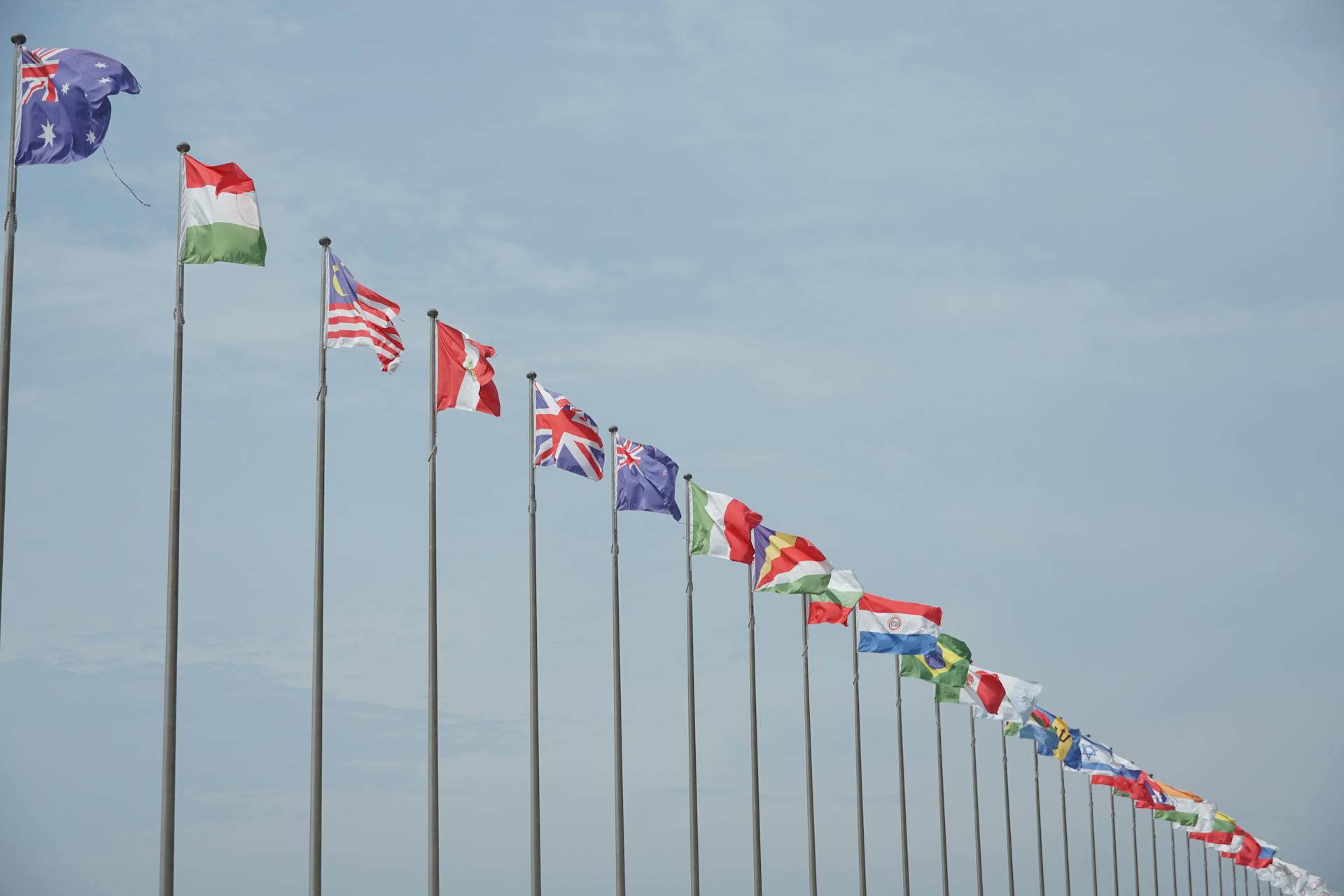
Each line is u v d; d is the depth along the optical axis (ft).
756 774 192.95
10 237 99.66
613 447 170.30
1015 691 260.83
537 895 148.87
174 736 102.27
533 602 153.69
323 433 124.06
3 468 95.50
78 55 104.58
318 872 117.70
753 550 188.55
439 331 143.13
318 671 119.85
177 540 104.37
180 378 107.14
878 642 222.69
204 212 110.63
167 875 100.73
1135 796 363.35
